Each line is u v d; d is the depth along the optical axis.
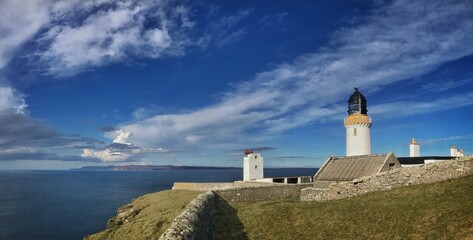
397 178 25.89
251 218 23.77
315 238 19.86
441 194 21.52
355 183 27.70
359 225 20.17
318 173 36.84
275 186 36.41
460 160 23.67
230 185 52.50
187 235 14.73
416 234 17.67
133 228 32.94
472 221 16.89
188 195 48.22
